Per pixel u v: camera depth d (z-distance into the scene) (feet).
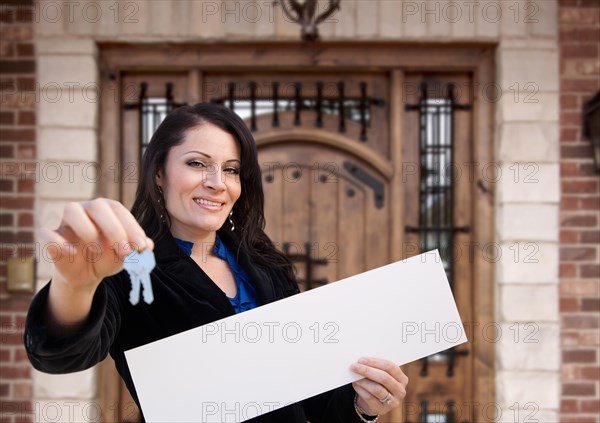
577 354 8.75
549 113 8.80
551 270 8.76
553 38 8.82
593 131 8.59
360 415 3.95
